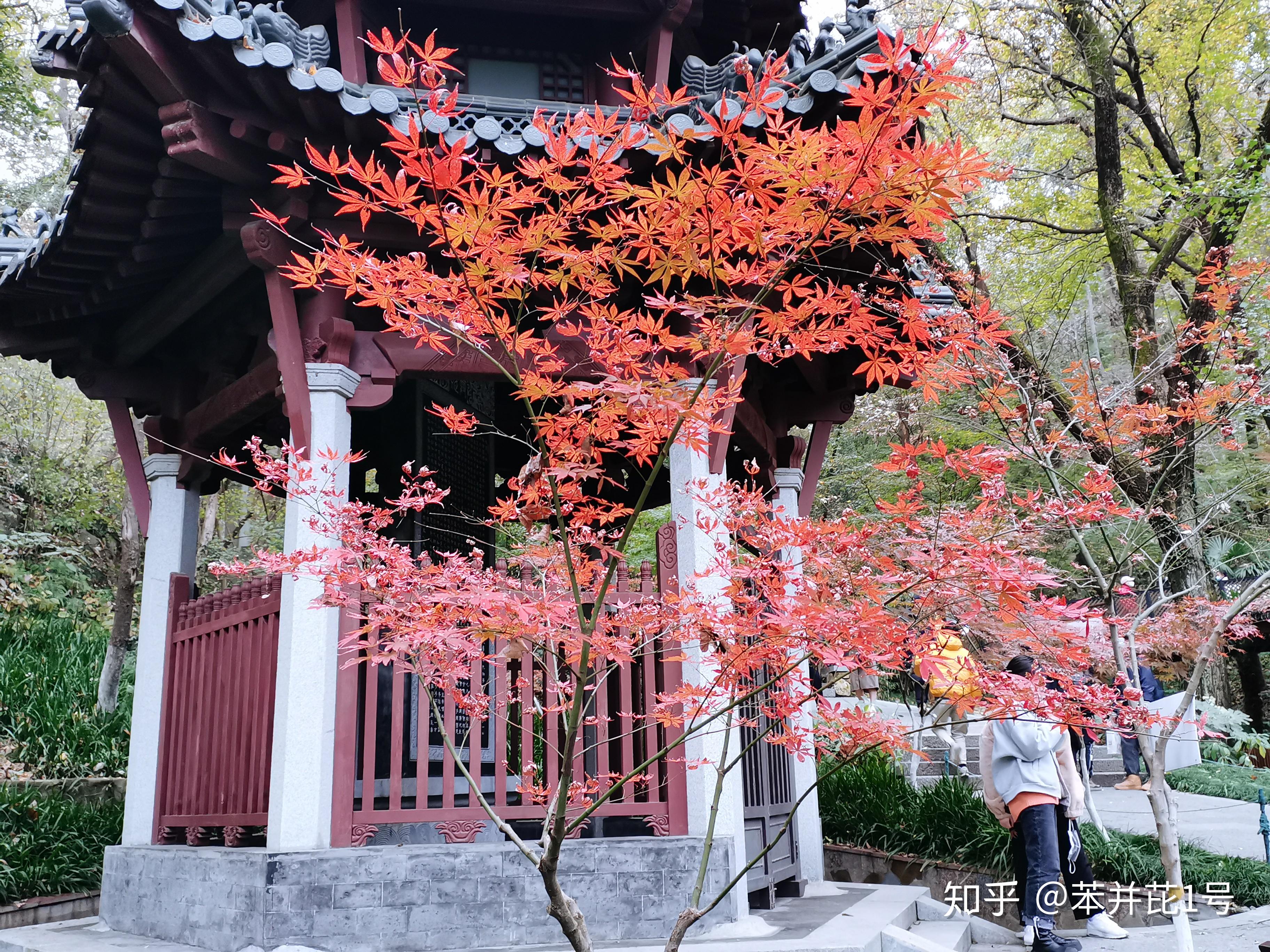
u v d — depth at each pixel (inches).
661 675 200.7
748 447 258.7
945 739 338.3
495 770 204.5
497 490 332.5
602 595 113.0
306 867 165.9
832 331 119.8
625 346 114.3
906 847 276.1
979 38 430.9
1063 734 192.4
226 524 620.1
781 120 108.7
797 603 114.3
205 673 220.4
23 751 346.3
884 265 162.9
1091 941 216.1
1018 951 219.1
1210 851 271.6
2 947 201.0
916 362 132.9
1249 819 329.1
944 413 338.0
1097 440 198.2
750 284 122.0
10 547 495.8
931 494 294.4
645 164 171.3
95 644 463.8
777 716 126.5
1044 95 519.8
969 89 494.3
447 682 133.9
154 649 238.7
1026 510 162.9
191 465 249.6
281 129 170.7
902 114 93.8
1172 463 199.0
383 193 106.3
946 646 121.7
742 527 156.4
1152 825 310.0
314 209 187.0
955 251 442.6
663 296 124.3
